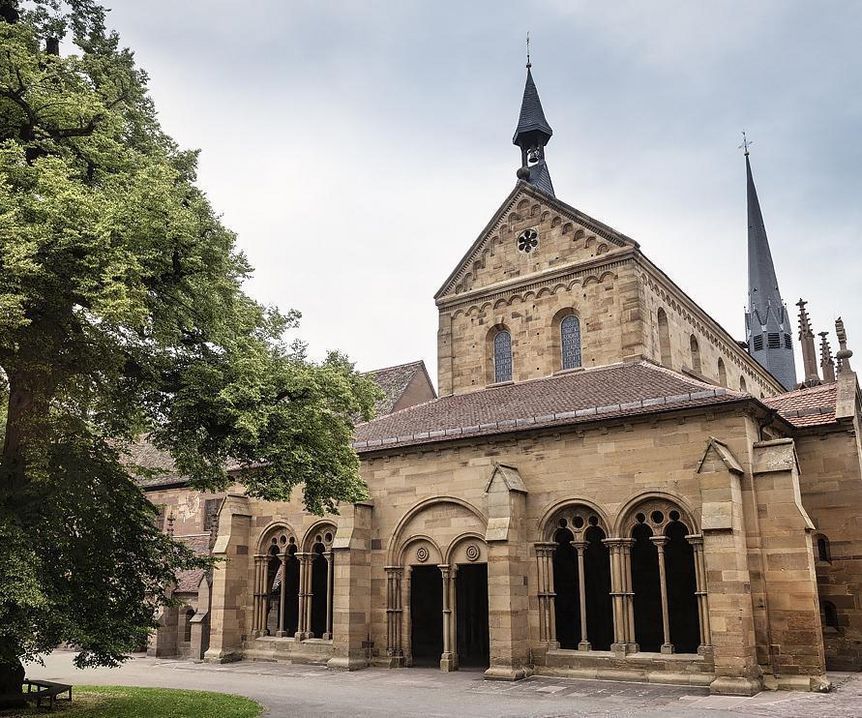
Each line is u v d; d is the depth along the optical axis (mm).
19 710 18141
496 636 24234
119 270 13727
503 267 35594
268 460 18234
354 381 20469
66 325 15781
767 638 21266
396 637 28016
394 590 28281
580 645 24328
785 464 22016
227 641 31344
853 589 25047
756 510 22109
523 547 25422
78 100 17219
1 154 15211
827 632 25266
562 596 33000
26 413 17266
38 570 15398
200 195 19000
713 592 21172
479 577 34281
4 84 16828
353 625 27891
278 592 38750
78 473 17703
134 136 20469
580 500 24891
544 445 26031
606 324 31797
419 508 28250
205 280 17703
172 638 36281
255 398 16688
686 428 23547
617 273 31891
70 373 16672
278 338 20938
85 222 14055
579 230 33438
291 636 34188
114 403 18203
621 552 23953
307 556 31062
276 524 32062
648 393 25641
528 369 33594
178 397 17500
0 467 17250
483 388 34625
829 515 25828
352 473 20000
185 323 17922
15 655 15961
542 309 33781
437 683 23734
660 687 21750
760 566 21656
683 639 30906
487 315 35438
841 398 26703
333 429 19547
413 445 28594
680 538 31891
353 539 28453
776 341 78750
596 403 26281
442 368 36062
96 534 18016
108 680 25906
